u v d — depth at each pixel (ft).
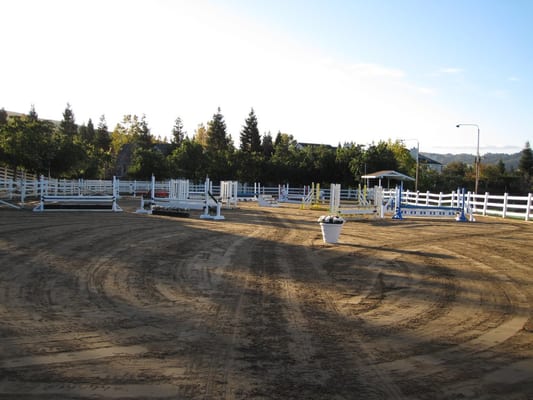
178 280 29.89
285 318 22.35
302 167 195.93
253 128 296.30
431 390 14.84
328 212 98.12
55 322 20.94
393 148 226.79
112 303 24.25
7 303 23.75
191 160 196.85
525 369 16.69
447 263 38.52
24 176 146.61
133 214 80.28
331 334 20.16
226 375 15.60
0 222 60.64
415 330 20.97
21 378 15.12
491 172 261.24
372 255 41.98
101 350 17.70
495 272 35.01
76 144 151.02
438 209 87.40
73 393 14.07
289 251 43.19
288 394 14.28
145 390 14.34
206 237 51.21
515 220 88.58
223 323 21.38
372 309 24.34
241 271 33.27
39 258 35.68
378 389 14.80
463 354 18.08
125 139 323.57
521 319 23.04
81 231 52.80
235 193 107.14
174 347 18.17
